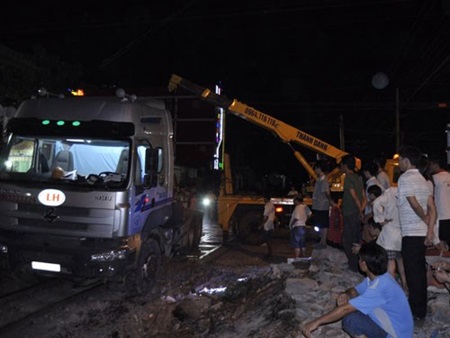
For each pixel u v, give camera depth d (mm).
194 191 16469
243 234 17078
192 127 23344
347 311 4336
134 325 7629
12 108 13266
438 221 6938
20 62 18078
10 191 8336
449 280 5461
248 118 14555
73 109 8758
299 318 6078
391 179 14117
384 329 4273
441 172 7105
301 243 11727
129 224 8266
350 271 8234
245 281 9641
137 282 8852
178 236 11648
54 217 8164
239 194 17922
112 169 8945
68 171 9031
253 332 6328
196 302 8477
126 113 8586
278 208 17047
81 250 8016
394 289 4328
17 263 8297
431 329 5371
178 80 14555
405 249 5605
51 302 8391
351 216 8273
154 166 8781
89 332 7172
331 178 14906
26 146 8828
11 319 7391
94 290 9344
